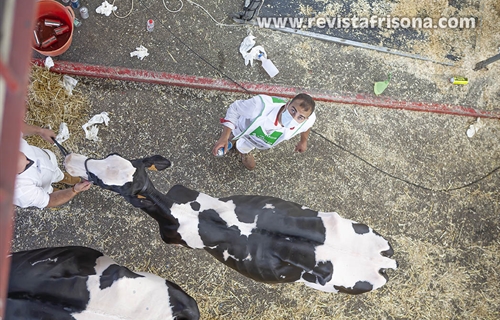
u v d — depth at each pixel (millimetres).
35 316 2658
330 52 4961
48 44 4375
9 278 2713
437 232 4695
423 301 4512
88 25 4609
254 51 4762
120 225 4250
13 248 4086
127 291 2838
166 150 4465
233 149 4551
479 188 4879
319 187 4605
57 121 4320
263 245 3105
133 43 4645
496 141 5055
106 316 2736
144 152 4426
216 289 4250
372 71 4980
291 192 4562
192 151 4500
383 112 4898
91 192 4262
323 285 3115
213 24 4820
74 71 4445
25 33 1109
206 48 4750
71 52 4527
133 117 4480
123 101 4500
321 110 4789
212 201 3244
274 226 3158
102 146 4379
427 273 4574
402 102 4910
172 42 4707
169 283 3033
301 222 3193
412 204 4715
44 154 3381
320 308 4348
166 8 4773
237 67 4758
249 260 3129
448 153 4918
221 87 4645
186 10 4805
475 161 4949
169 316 2873
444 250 4664
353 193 4645
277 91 4727
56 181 3791
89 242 4191
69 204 4215
